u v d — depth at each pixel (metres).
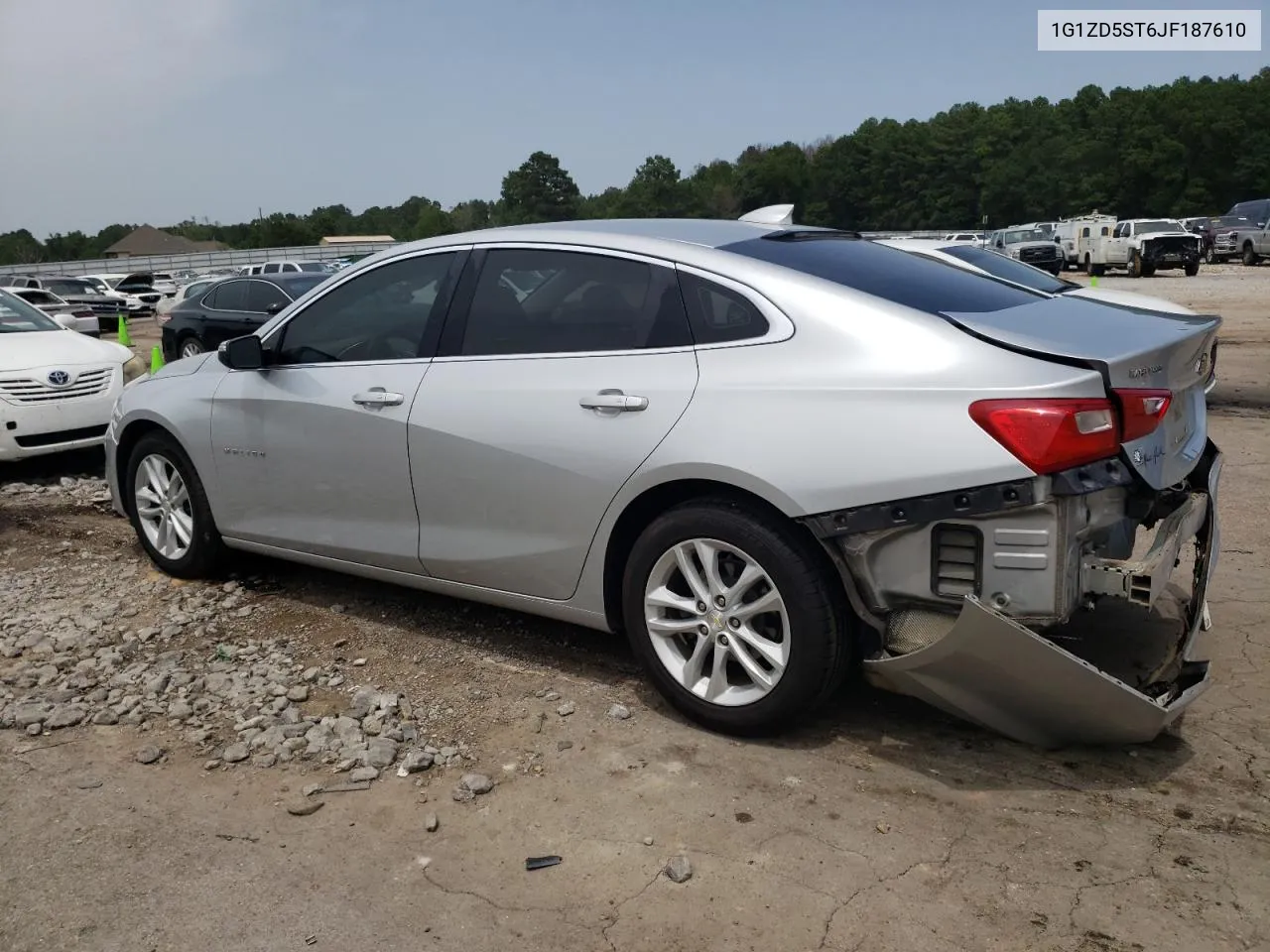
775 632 3.41
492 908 2.66
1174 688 3.25
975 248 10.50
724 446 3.29
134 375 8.37
